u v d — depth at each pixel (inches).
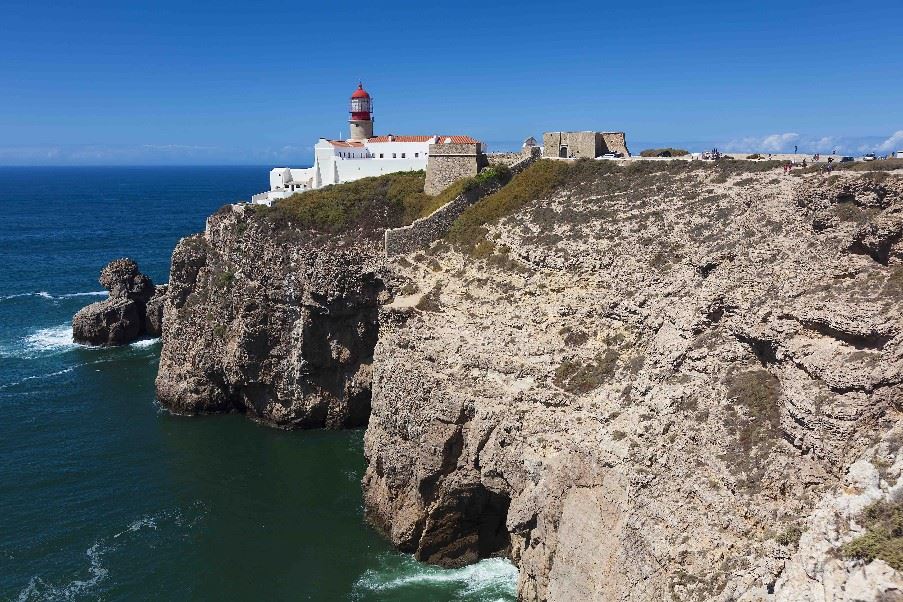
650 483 1189.1
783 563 923.4
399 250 2411.4
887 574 748.0
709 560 1040.2
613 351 1556.3
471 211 2469.2
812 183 1497.3
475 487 1723.7
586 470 1350.9
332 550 1859.0
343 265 2425.0
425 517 1802.4
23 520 1964.8
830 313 1083.9
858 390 987.9
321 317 2536.9
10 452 2386.8
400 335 1988.2
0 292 4842.5
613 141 2810.0
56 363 3361.2
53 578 1722.4
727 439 1142.3
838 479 965.2
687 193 1969.7
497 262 2094.0
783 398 1093.8
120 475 2245.3
